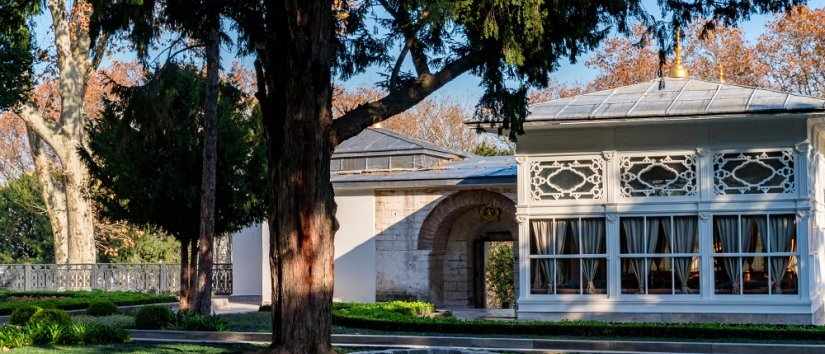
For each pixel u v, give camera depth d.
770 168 23.02
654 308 23.50
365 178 31.20
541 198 24.56
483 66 14.86
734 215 23.22
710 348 17.27
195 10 14.47
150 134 19.48
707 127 23.45
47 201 41.25
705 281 23.23
